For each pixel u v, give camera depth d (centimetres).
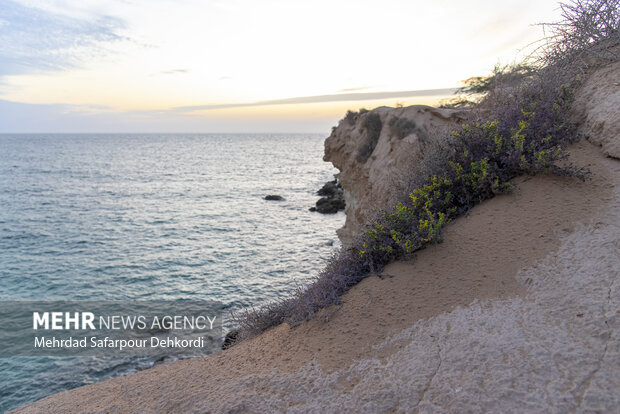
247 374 398
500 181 577
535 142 603
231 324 1384
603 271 398
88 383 1082
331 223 3197
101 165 9669
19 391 1065
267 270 2014
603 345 325
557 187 540
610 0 704
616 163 549
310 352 411
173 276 1958
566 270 415
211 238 2734
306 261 2158
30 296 1747
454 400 306
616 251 417
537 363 323
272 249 2417
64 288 1836
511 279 428
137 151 16725
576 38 727
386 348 384
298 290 544
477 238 499
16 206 4100
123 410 376
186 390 389
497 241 484
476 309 402
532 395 296
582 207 495
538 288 405
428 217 534
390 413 309
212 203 4300
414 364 354
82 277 1978
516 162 576
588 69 720
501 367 326
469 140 630
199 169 8794
